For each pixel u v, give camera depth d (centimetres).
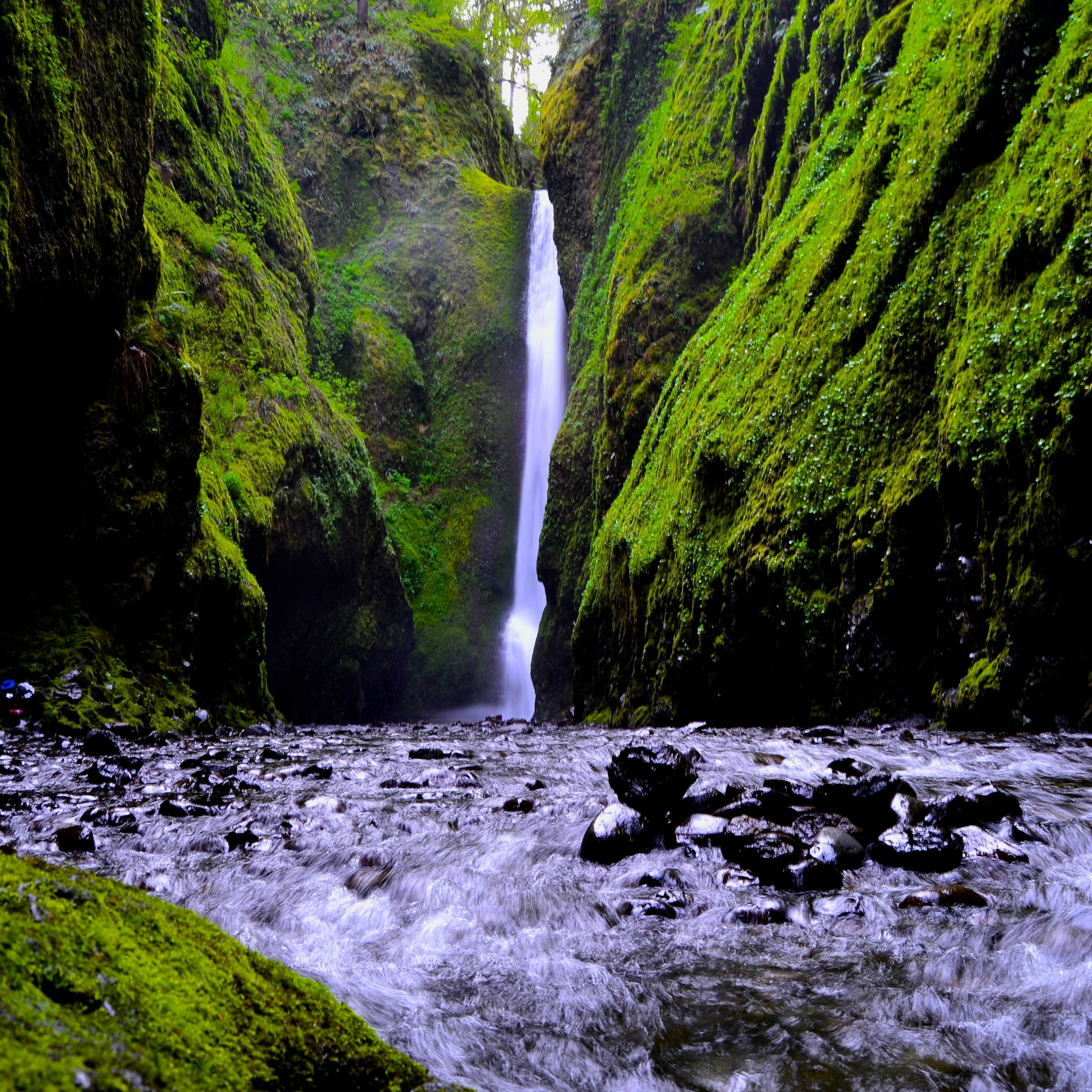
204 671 1383
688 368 1794
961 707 904
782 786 518
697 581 1356
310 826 530
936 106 1174
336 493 2170
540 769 796
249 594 1470
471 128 3794
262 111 2892
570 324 2948
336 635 2270
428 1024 266
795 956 325
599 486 2247
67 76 1040
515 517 3209
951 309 1033
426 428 3250
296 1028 153
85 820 536
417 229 3412
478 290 3366
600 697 1873
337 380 2664
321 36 3547
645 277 2119
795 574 1141
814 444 1177
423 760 873
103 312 1150
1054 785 597
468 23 4050
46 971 124
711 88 2239
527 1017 273
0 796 604
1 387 1014
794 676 1167
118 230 1149
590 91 2912
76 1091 103
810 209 1491
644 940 347
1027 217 923
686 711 1366
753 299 1550
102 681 1109
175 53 2095
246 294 2059
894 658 1005
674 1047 251
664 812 488
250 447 1848
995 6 1113
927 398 1037
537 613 3086
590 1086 228
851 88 1519
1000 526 880
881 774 489
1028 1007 276
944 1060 243
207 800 608
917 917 360
